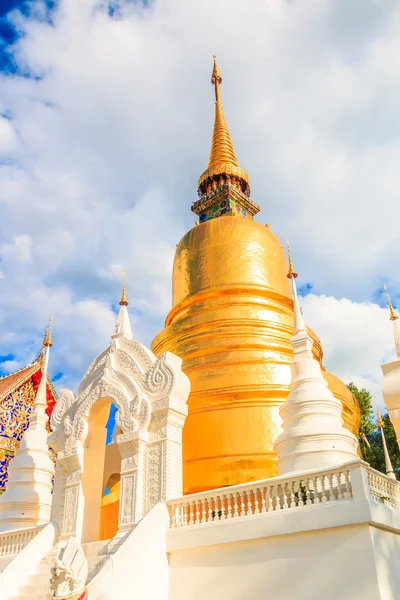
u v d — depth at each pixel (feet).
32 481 63.67
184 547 43.60
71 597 37.76
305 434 45.01
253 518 40.78
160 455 49.16
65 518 53.06
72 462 55.06
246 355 61.46
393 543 38.04
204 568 42.29
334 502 37.52
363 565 34.99
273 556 39.17
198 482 54.13
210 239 76.69
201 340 64.95
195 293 72.84
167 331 70.79
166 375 52.49
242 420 56.49
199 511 45.80
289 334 67.21
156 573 42.93
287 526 38.70
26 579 48.70
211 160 98.78
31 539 54.49
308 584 36.81
